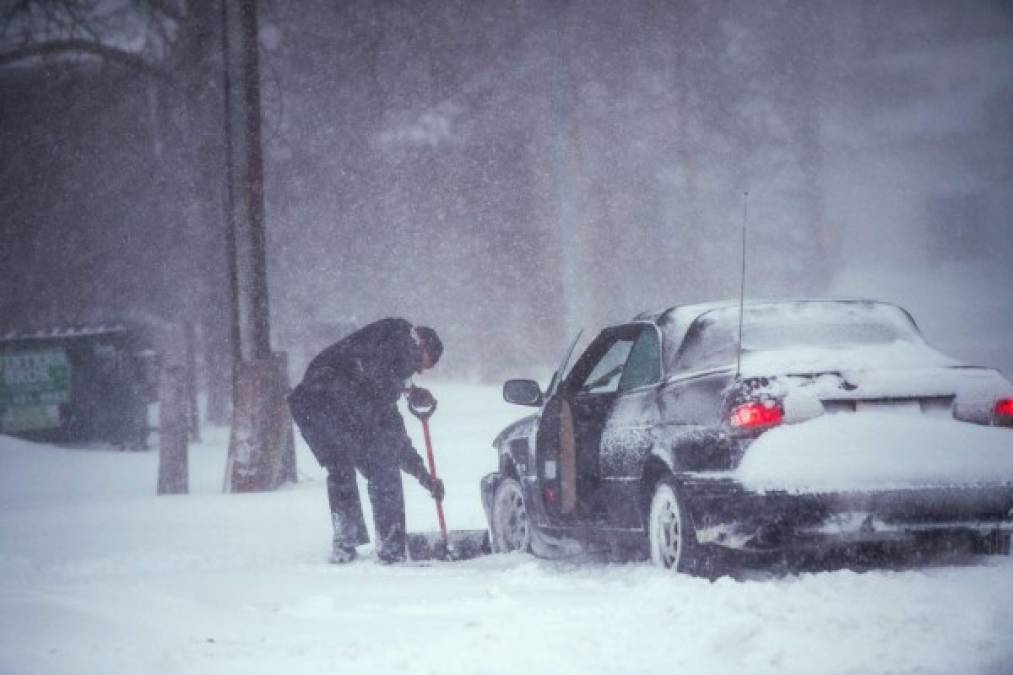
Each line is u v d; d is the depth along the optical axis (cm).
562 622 1986
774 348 2558
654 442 2572
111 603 2162
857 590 2166
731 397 2378
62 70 10988
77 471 6538
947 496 2298
